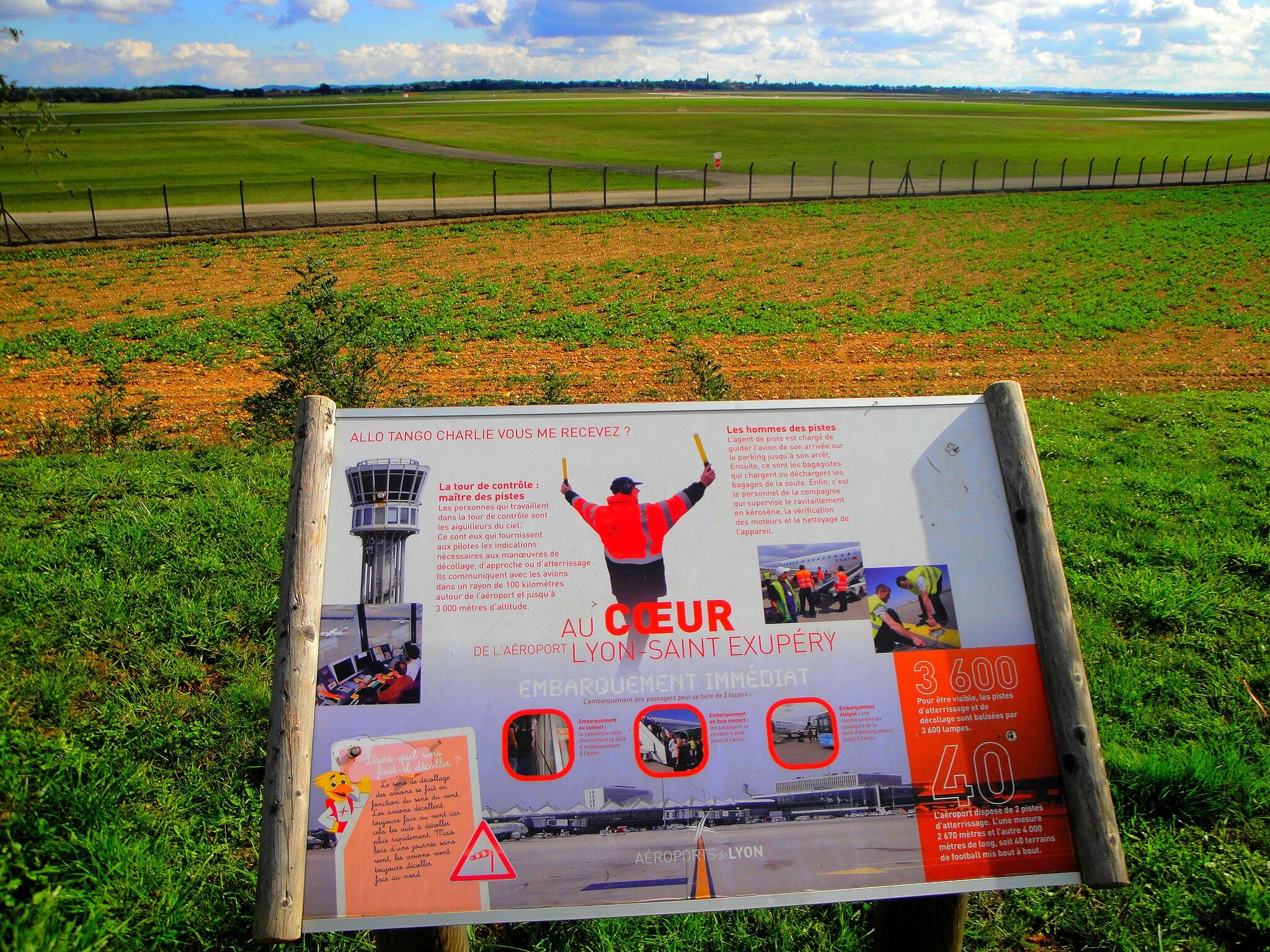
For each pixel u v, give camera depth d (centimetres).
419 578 290
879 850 278
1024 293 2894
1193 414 1379
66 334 2200
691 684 287
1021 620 300
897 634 297
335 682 278
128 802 418
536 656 286
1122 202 4700
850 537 304
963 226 4103
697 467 310
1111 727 491
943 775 284
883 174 6369
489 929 366
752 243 3756
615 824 274
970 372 1972
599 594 294
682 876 272
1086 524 796
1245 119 13012
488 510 299
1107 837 276
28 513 750
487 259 3378
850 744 285
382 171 5997
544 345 2161
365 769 271
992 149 8006
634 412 315
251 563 645
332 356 1199
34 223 3753
